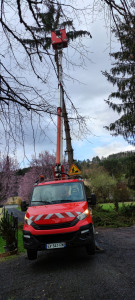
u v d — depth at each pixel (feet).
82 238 19.12
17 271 19.43
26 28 8.85
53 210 20.30
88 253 21.48
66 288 13.70
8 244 28.71
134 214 56.49
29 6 8.31
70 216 19.60
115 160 346.33
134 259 19.34
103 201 194.08
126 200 167.73
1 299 13.07
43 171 85.46
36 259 23.59
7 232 28.73
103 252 23.25
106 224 50.03
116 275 15.29
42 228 19.39
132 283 13.56
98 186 196.34
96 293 12.49
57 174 35.81
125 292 12.28
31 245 19.27
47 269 18.84
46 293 13.25
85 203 21.71
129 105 66.54
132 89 62.59
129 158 70.64
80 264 19.15
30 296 13.08
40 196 23.35
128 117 65.87
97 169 223.30
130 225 48.93
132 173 70.79
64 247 18.98
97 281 14.39
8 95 8.61
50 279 15.84
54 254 24.93
